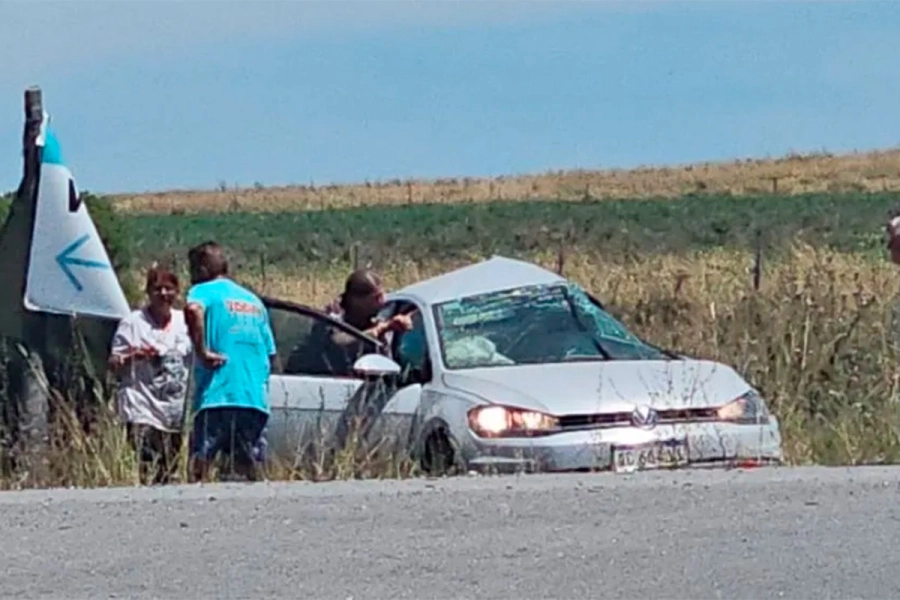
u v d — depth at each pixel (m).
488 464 16.28
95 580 10.34
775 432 17.02
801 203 110.00
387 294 21.05
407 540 10.58
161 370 17.00
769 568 10.45
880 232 69.31
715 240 73.50
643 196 125.25
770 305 23.77
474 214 110.00
